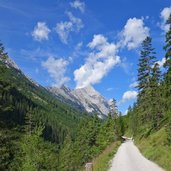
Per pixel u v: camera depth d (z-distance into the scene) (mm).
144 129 53125
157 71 45969
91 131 68062
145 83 46281
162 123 43812
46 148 30062
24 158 27219
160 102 44656
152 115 45906
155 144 32156
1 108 19844
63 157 57562
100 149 52656
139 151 38844
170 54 30188
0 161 22750
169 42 30344
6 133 21000
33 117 35156
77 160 57062
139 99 49531
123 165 23688
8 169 24078
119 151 40688
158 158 24141
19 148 26516
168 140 26797
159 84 45500
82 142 66812
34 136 29188
